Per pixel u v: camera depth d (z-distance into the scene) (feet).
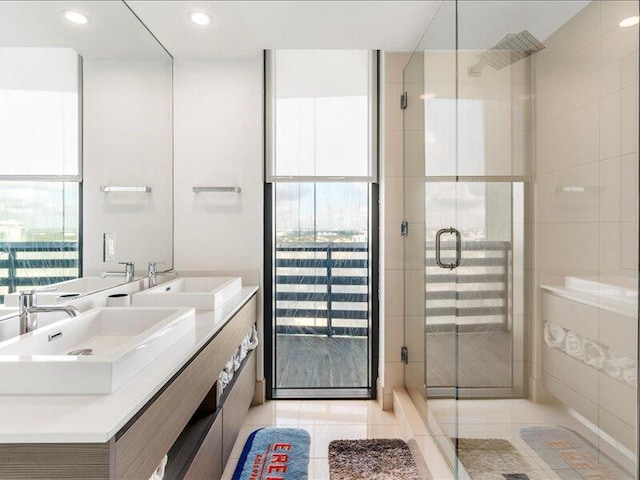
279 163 10.04
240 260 9.71
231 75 9.63
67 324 4.92
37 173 5.25
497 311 5.25
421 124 8.14
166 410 4.04
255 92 9.64
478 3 5.53
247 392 8.62
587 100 3.87
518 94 4.82
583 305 3.98
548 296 4.44
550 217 4.38
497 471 5.24
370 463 7.23
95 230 6.62
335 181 10.04
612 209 3.65
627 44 3.48
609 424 3.74
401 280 9.59
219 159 9.67
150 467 3.65
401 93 9.48
